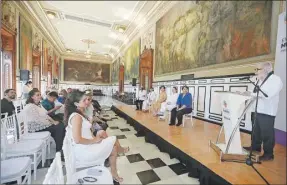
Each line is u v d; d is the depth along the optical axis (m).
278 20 3.26
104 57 21.72
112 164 2.41
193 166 2.68
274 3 3.50
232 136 2.61
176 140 3.50
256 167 2.39
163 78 8.07
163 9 7.97
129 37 12.82
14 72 6.72
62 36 13.67
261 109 2.69
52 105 4.36
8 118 2.69
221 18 4.84
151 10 8.53
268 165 2.46
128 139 4.55
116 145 2.48
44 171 2.74
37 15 9.18
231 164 2.48
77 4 8.53
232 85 4.48
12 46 6.66
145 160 3.22
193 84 6.05
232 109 2.63
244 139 3.66
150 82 9.30
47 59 12.80
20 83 7.29
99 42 15.33
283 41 3.12
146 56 10.08
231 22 4.52
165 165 3.03
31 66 8.97
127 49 14.36
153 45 9.16
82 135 2.15
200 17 5.67
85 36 13.58
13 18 6.69
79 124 2.04
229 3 4.58
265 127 2.65
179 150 3.07
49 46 13.52
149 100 7.54
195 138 3.65
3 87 6.38
